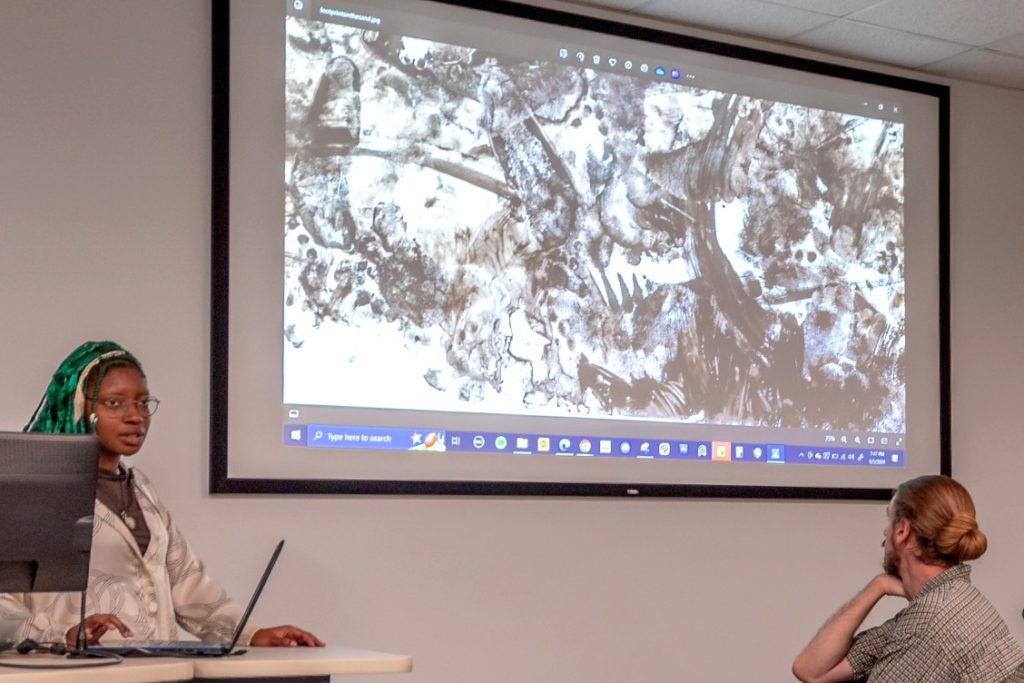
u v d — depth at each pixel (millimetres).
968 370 5023
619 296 4223
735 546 4430
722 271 4434
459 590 3906
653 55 4355
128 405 2621
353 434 3740
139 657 2150
